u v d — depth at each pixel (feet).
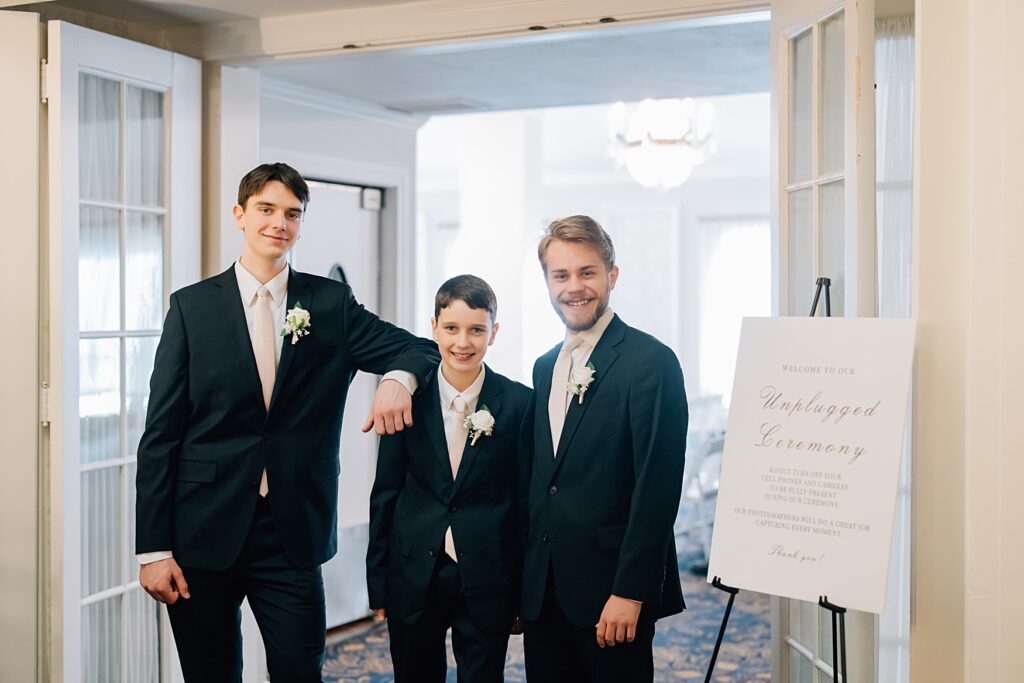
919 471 8.27
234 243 13.14
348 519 18.13
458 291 9.16
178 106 12.33
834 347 8.23
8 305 10.98
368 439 18.56
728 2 10.82
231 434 9.65
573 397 8.82
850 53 8.98
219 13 12.35
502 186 27.27
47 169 11.15
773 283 10.61
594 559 8.66
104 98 11.56
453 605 9.23
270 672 9.87
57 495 10.87
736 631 18.11
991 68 7.76
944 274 8.18
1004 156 7.73
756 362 8.48
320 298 9.97
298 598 9.74
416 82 16.52
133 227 11.95
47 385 10.96
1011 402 7.72
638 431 8.56
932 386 8.22
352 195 18.39
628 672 8.71
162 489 9.52
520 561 9.40
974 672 7.80
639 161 21.58
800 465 8.17
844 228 9.24
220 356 9.56
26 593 10.97
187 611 9.73
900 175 10.93
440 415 9.30
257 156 13.44
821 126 9.81
